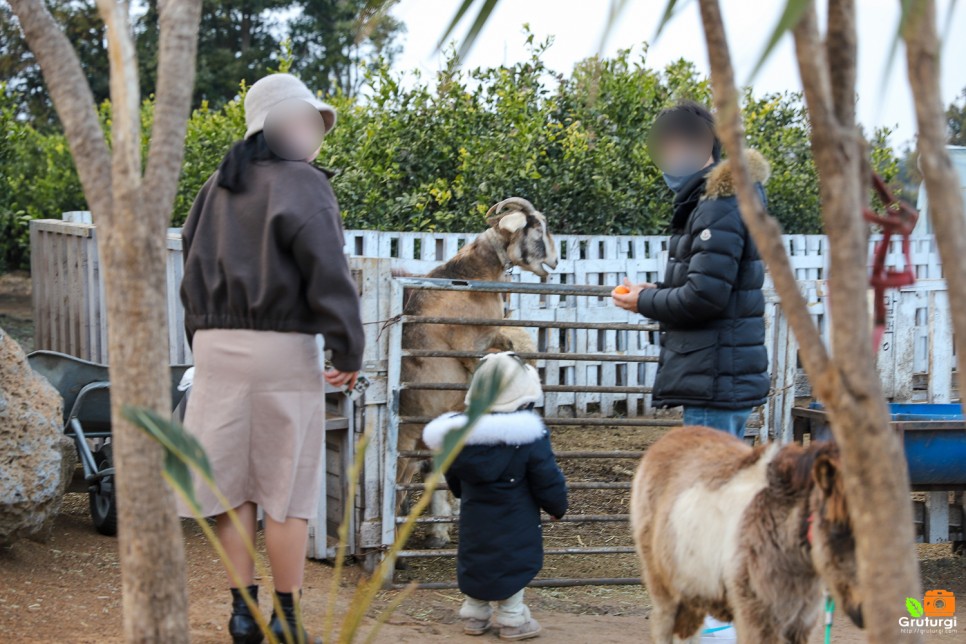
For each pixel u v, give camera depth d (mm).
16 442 4699
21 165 13703
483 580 4473
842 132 1929
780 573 2943
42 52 2463
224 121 10766
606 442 8516
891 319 7254
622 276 9531
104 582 4676
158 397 2359
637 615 5090
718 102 1971
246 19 28000
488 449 4414
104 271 2365
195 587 4781
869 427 1931
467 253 6402
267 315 3617
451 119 9805
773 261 2002
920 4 1525
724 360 4227
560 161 9953
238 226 3654
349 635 2807
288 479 3660
